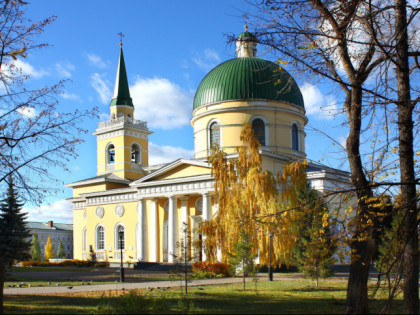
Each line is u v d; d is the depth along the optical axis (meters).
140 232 53.09
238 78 51.56
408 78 12.93
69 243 148.38
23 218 28.53
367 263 13.94
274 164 48.16
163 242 52.88
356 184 13.72
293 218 23.05
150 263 50.59
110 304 17.62
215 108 51.75
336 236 13.61
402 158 13.11
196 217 49.94
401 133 13.07
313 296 22.41
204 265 38.97
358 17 12.38
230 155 46.41
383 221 13.80
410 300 12.97
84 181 63.31
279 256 33.31
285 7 12.78
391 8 12.41
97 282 32.78
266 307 18.02
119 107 64.38
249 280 33.62
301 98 53.75
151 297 16.81
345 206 14.56
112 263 58.19
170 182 50.22
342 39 12.52
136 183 53.12
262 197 29.22
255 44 13.80
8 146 17.05
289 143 51.50
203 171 48.59
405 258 13.22
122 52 66.56
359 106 13.50
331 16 13.30
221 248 30.03
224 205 30.20
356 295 13.87
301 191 35.84
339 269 43.94
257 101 50.50
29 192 17.25
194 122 54.97
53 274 41.47
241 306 18.41
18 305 19.95
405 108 12.62
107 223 59.78
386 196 12.99
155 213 52.62
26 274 41.44
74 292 25.44
